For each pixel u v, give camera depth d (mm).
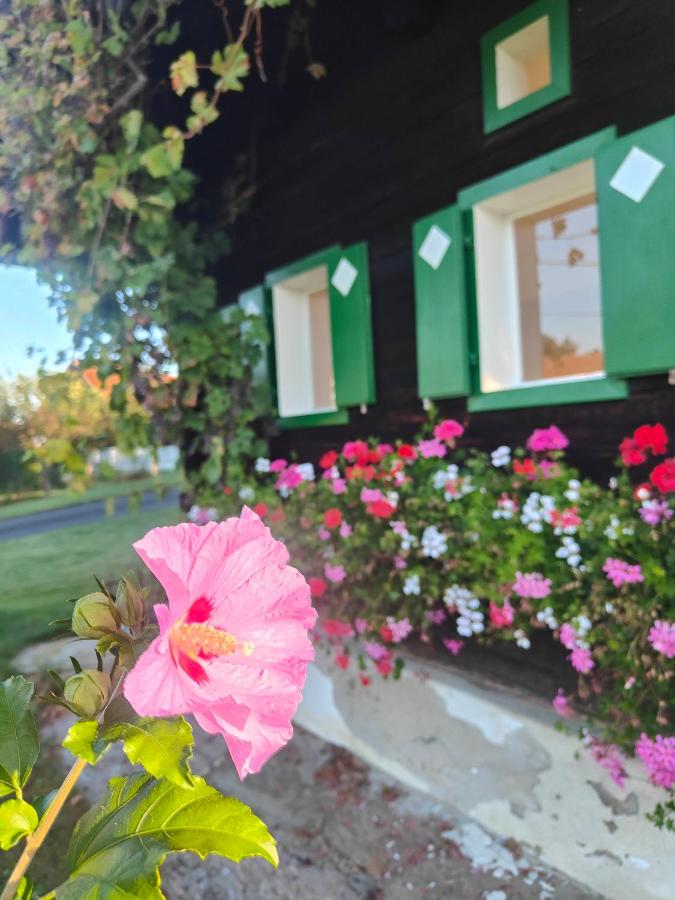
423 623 2613
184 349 3658
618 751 1992
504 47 2621
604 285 2285
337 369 3535
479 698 2561
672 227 2078
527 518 2111
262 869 2393
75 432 3717
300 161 3777
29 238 3457
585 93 2355
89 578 6770
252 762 524
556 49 2408
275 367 4055
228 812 617
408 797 2766
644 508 1874
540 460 2582
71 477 3674
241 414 3852
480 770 2557
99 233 3162
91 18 3074
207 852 586
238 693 573
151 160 2924
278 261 4047
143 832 617
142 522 10086
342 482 2824
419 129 3027
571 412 2514
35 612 5570
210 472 3744
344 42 3230
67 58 2893
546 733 2320
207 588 612
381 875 2324
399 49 3074
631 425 2318
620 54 2240
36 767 3014
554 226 2777
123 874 571
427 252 2908
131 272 3279
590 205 2662
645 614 1820
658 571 1769
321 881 2314
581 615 1981
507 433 2773
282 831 2590
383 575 2736
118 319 3588
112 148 3268
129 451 3672
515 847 2416
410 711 2836
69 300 3412
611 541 1896
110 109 2984
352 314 3404
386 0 2725
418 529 2584
